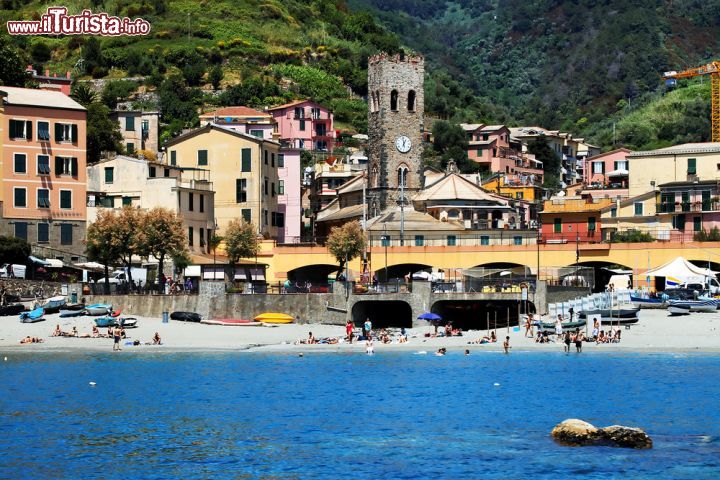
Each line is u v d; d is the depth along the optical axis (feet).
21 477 287.69
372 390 410.93
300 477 287.07
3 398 392.47
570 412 363.35
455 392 404.77
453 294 586.04
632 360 483.10
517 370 458.50
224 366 475.31
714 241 654.12
